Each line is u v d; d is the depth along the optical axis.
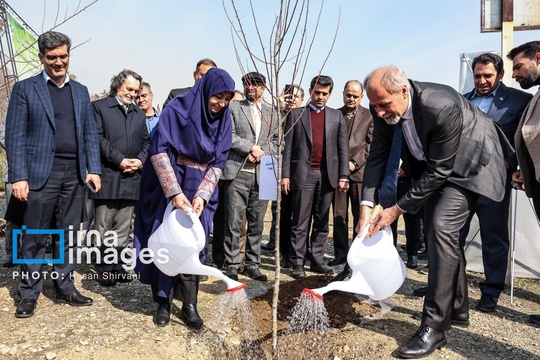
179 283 3.17
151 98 5.71
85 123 3.53
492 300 3.69
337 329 3.21
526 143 3.18
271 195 4.05
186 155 3.05
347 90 4.90
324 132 4.44
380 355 2.84
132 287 4.04
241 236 4.73
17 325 3.10
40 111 3.23
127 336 2.97
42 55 3.23
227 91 2.95
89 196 4.05
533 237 4.59
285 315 3.42
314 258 4.56
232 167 4.13
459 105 2.75
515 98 3.83
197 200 3.02
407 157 3.17
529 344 3.08
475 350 2.95
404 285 4.24
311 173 4.40
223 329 3.16
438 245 2.85
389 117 2.76
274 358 2.80
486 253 3.78
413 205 2.77
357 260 2.77
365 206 3.15
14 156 3.16
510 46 4.43
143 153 4.34
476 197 2.99
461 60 4.93
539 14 4.38
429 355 2.81
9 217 3.32
